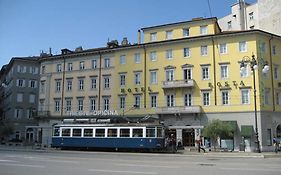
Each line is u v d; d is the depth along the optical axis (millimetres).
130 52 57781
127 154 34812
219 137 44812
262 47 49719
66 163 21562
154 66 55406
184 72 53156
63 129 46312
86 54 61750
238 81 49000
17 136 79000
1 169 17812
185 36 55656
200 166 19359
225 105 49344
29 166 19469
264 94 48344
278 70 51062
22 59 81938
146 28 58500
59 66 65125
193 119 51062
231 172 15953
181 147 45844
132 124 41156
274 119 48562
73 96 62312
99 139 42969
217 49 51125
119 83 57969
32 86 82750
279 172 15891
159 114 53250
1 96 96250
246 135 46781
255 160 26062
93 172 16219
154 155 33062
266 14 66188
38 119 65562
